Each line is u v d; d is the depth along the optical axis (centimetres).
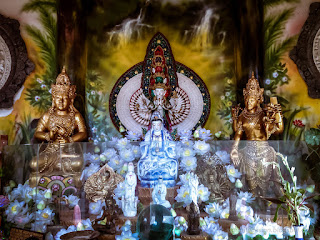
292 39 550
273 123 497
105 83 652
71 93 535
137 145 401
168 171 376
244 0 594
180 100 638
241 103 594
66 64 575
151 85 581
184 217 351
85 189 379
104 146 398
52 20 571
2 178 393
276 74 555
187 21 667
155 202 356
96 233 320
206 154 377
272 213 355
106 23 664
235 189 363
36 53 561
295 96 540
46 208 374
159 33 655
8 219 372
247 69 580
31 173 391
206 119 634
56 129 523
